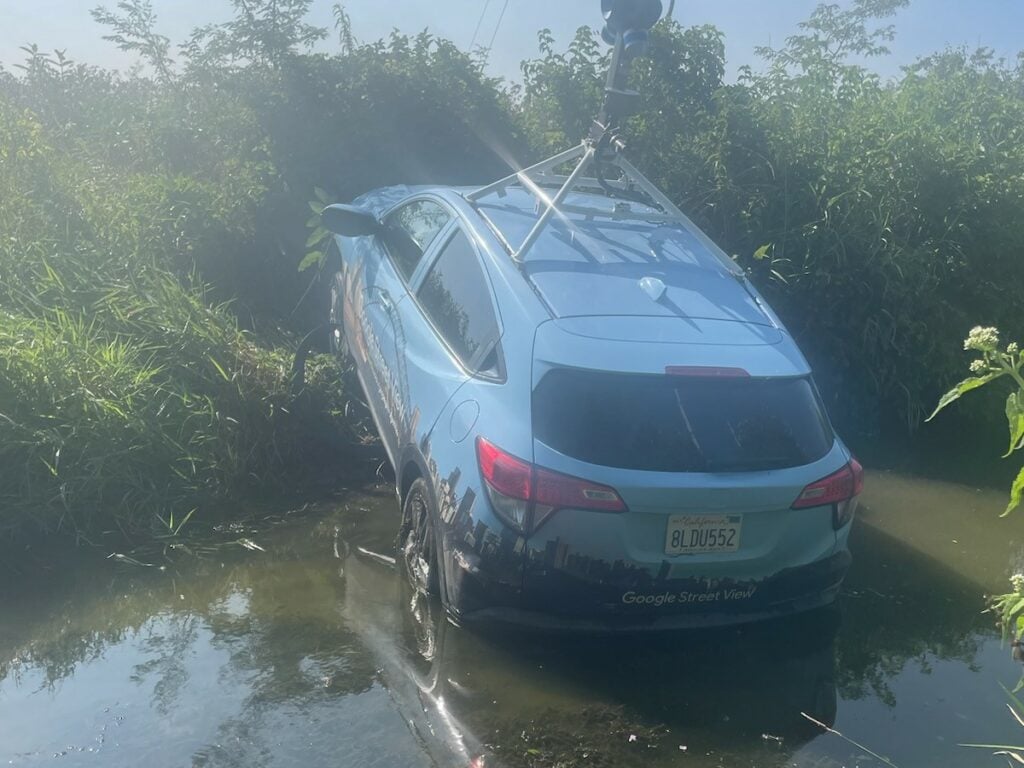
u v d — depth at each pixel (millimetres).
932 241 7234
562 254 4406
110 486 4758
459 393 4020
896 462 6688
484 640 3904
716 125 7520
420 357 4508
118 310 5680
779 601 3908
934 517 5773
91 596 4117
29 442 4605
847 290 7008
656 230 4941
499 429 3699
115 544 4559
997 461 6812
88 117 8305
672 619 3791
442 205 5102
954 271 7289
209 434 5203
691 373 3803
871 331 6926
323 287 7109
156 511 4770
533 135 8477
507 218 4746
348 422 5902
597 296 4113
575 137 8570
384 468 5652
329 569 4508
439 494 3932
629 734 3414
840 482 3920
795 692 3793
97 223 6438
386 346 4980
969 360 7133
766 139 7543
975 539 5480
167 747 3135
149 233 6543
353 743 3227
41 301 5746
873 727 3586
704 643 4090
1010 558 5242
